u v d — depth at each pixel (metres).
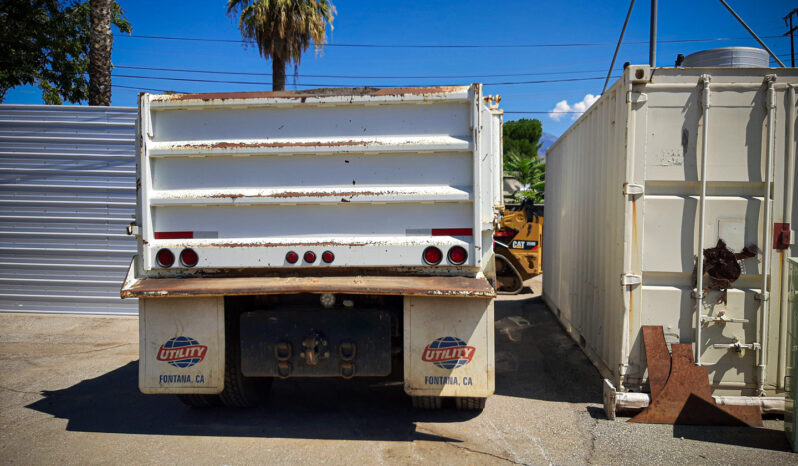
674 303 4.26
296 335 3.78
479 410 4.35
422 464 3.41
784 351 4.25
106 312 8.06
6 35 14.12
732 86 4.17
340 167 3.71
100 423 4.14
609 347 4.75
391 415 4.28
